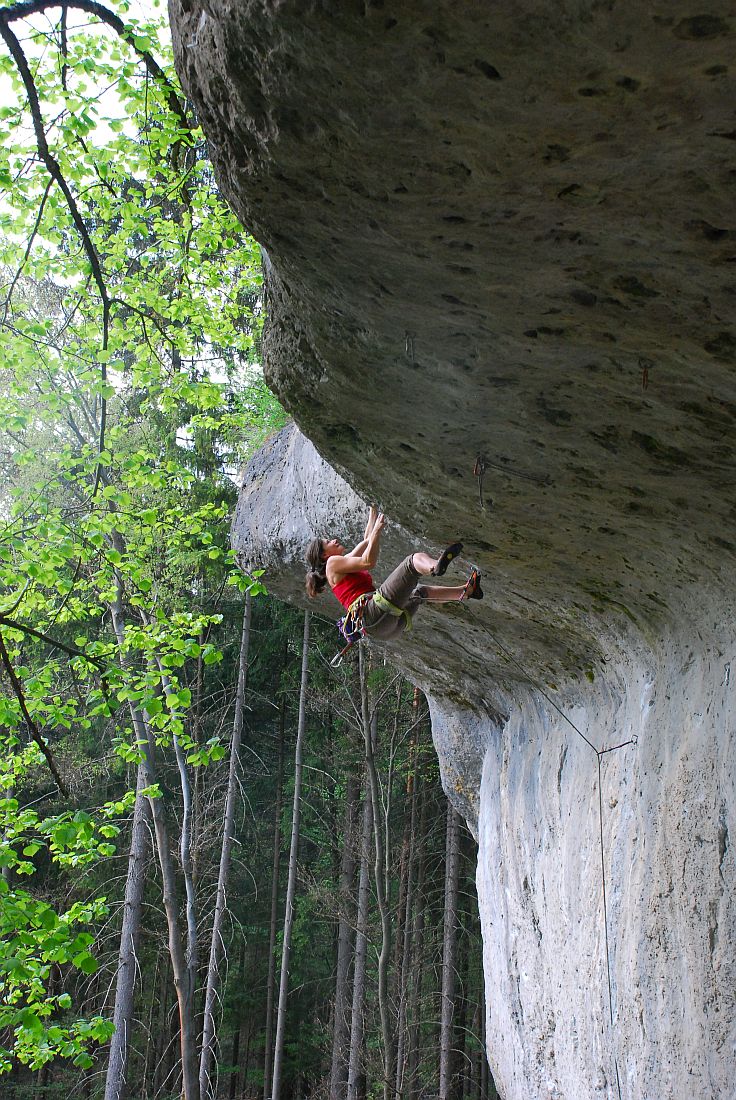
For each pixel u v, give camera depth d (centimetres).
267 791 2583
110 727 1945
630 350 373
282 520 932
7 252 943
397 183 301
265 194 336
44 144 658
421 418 489
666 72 233
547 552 618
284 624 2389
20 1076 2380
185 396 1042
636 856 631
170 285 1109
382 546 782
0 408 916
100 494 913
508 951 941
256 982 2434
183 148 944
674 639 627
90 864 2084
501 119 260
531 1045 866
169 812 2291
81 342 998
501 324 377
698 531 512
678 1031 556
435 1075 2091
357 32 244
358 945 1942
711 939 531
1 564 849
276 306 464
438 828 2248
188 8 298
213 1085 2541
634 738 670
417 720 1988
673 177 273
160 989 2389
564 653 786
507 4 222
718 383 374
